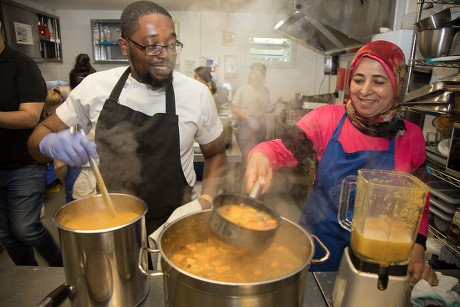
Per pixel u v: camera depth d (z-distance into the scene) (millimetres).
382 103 989
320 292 840
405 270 695
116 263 677
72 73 2562
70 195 1820
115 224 806
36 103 1717
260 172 983
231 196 804
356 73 995
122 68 1260
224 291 497
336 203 1130
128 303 717
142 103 1190
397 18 2295
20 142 1746
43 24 3914
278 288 515
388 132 1052
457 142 1263
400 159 1069
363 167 1083
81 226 797
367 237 692
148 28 1031
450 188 1497
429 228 1530
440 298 749
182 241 768
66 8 4297
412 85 1792
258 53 3658
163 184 1234
